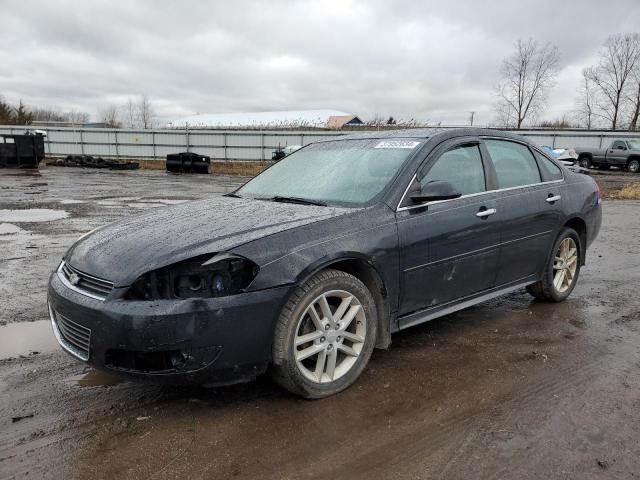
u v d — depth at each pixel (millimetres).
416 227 3332
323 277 2877
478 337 3947
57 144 37875
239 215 3209
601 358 3555
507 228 3961
